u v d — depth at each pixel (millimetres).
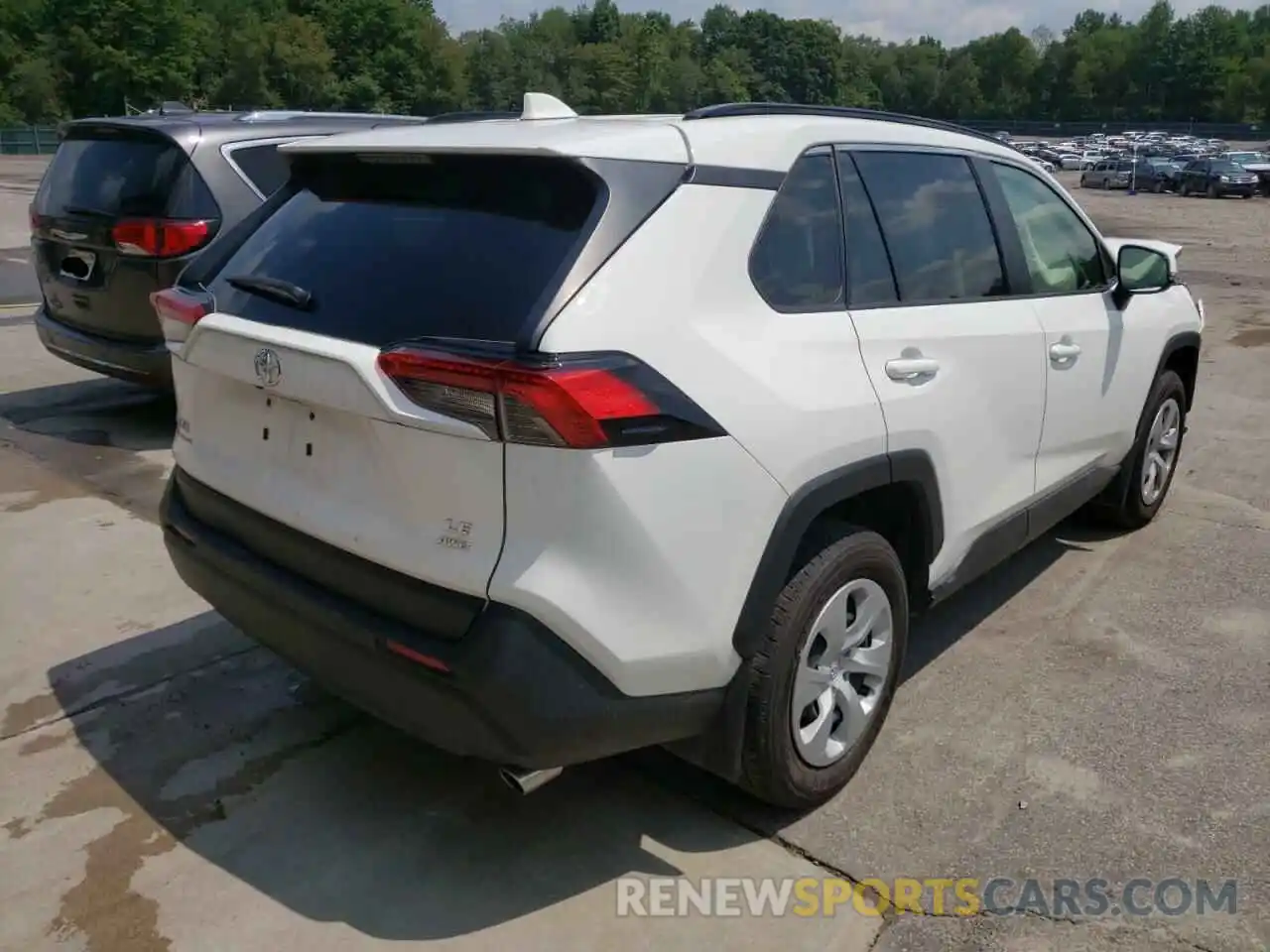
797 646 2840
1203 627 4289
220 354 2914
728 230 2738
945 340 3379
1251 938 2643
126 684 3795
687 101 103250
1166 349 5043
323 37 91000
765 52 118750
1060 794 3197
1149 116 135000
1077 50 140750
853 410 2941
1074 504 4512
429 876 2857
